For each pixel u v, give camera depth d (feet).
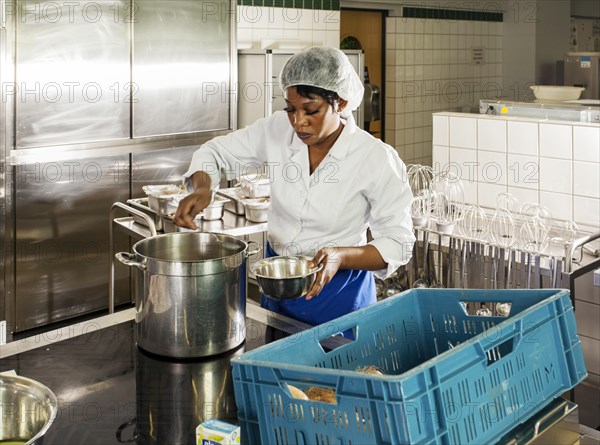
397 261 7.09
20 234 13.15
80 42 13.29
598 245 10.73
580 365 5.35
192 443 4.59
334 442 4.17
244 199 12.25
